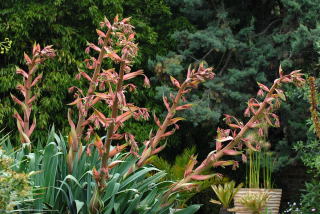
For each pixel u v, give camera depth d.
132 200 4.74
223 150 4.75
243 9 11.88
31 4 10.16
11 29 9.98
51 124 10.29
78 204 4.46
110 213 4.58
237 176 11.49
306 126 10.24
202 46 10.72
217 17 11.31
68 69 10.20
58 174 4.93
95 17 10.24
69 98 10.39
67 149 5.30
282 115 10.55
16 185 3.69
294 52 10.38
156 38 11.03
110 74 4.44
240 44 10.88
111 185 4.66
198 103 10.46
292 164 10.31
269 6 11.88
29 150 4.94
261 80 10.53
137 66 10.95
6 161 3.83
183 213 4.86
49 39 10.41
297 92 9.84
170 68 10.48
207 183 8.83
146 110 4.56
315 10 10.57
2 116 9.72
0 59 10.34
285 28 11.01
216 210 10.66
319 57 9.55
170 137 11.01
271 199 8.73
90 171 4.57
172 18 11.73
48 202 4.69
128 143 4.48
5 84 9.83
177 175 9.30
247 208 8.14
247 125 4.76
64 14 10.41
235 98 10.57
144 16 11.12
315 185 8.67
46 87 9.92
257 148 4.77
